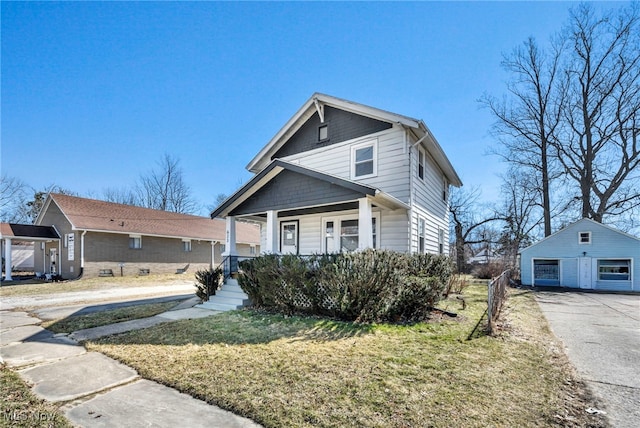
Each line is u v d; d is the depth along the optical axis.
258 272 7.63
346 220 11.08
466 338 5.47
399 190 9.95
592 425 2.73
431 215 12.50
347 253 6.70
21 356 4.63
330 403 3.05
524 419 2.80
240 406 3.00
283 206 9.00
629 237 16.73
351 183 7.64
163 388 3.47
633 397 3.31
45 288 14.91
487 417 2.80
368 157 10.77
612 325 7.33
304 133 12.55
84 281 17.44
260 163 13.66
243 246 29.44
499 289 8.40
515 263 25.50
